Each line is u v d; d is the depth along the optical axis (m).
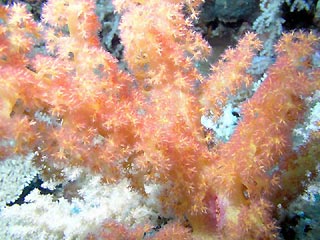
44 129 0.25
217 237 0.29
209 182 0.29
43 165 0.30
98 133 0.26
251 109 0.27
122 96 0.27
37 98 0.24
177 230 0.28
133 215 0.37
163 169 0.27
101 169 0.26
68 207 0.40
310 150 0.31
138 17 0.26
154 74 0.28
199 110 0.30
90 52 0.25
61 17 0.26
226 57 0.30
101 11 0.73
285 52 0.26
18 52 0.24
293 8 0.63
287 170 0.31
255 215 0.26
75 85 0.25
